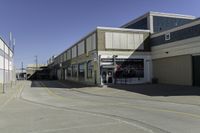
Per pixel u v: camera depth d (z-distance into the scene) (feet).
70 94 92.84
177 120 35.99
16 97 82.74
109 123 34.68
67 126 33.35
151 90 93.91
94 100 69.51
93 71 138.62
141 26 158.40
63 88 126.00
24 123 36.17
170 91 87.45
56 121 37.27
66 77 228.63
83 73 161.68
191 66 107.55
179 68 115.24
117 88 108.68
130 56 134.92
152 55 137.18
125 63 133.80
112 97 78.48
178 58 116.16
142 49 137.28
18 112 47.75
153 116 39.91
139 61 136.26
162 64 128.67
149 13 150.20
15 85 155.74
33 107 55.47
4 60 172.35
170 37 121.60
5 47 181.47
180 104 56.75
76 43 180.55
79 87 128.16
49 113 45.68
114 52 132.46
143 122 34.88
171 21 155.12
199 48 102.58
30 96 85.76
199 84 103.55
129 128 31.09
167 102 61.31
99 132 29.27
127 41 135.03
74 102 64.90
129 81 133.90
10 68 217.56
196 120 35.83
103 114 43.11
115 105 56.34
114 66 131.13
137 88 104.17
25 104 61.82
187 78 109.91
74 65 189.47
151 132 28.76
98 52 130.00
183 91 85.25
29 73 326.65
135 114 42.34
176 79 117.39
